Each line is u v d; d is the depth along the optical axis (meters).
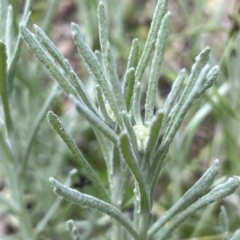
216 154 0.38
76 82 0.17
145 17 0.48
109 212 0.17
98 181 0.19
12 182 0.27
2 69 0.20
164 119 0.17
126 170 0.20
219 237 0.30
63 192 0.15
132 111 0.18
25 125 0.35
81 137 0.43
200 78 0.14
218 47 0.41
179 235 0.34
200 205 0.17
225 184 0.16
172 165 0.35
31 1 0.20
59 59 0.17
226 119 0.34
